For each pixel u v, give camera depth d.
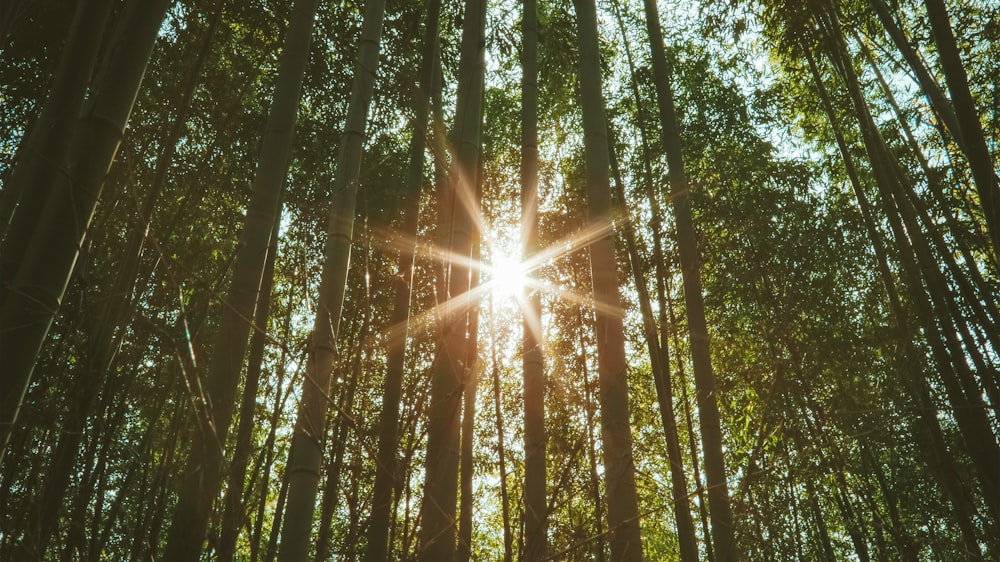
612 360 3.03
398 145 5.07
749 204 5.41
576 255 5.14
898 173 4.45
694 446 3.18
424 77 3.56
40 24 3.67
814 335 4.48
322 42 4.53
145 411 2.28
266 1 4.25
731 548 2.09
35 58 3.88
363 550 2.83
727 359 5.53
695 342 3.77
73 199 1.55
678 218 4.23
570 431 3.10
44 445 1.62
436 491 2.54
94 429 1.73
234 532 1.52
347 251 2.73
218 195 2.86
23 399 1.56
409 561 1.65
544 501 3.16
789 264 4.87
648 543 5.64
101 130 1.73
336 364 1.87
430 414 2.65
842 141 5.22
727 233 5.32
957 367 3.63
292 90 2.78
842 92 6.02
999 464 3.23
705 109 6.39
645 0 5.39
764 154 6.08
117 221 2.64
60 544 1.53
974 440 3.33
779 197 5.58
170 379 1.84
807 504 4.20
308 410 2.02
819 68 6.02
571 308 4.95
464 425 3.18
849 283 5.00
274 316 3.96
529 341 3.60
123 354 1.91
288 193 3.22
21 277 1.58
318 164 4.47
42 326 1.57
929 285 3.97
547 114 6.27
